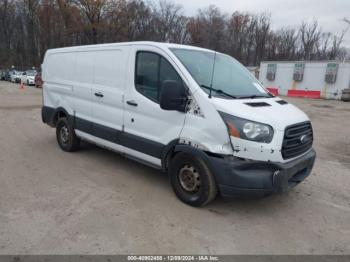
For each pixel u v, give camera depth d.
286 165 3.58
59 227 3.38
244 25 61.06
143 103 4.37
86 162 5.66
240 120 3.46
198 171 3.82
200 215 3.80
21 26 59.56
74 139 6.09
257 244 3.25
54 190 4.36
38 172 5.07
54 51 6.45
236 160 3.51
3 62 57.78
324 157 6.88
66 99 6.08
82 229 3.36
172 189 4.34
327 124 12.06
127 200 4.12
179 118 3.93
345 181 5.28
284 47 62.19
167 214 3.78
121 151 4.92
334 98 27.50
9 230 3.28
